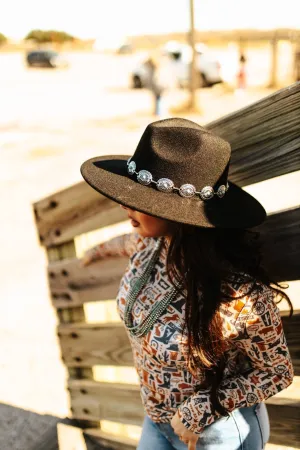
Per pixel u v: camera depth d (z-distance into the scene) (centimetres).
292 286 373
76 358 263
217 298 129
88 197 223
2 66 3622
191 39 1449
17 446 255
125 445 251
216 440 150
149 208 131
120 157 168
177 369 143
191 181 132
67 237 243
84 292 246
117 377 281
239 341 135
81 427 271
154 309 143
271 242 169
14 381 385
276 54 2025
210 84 1991
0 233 692
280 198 579
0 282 562
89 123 1388
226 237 136
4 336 454
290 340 177
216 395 138
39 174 923
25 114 1628
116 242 196
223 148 133
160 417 156
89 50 5575
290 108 153
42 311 495
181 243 134
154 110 1430
